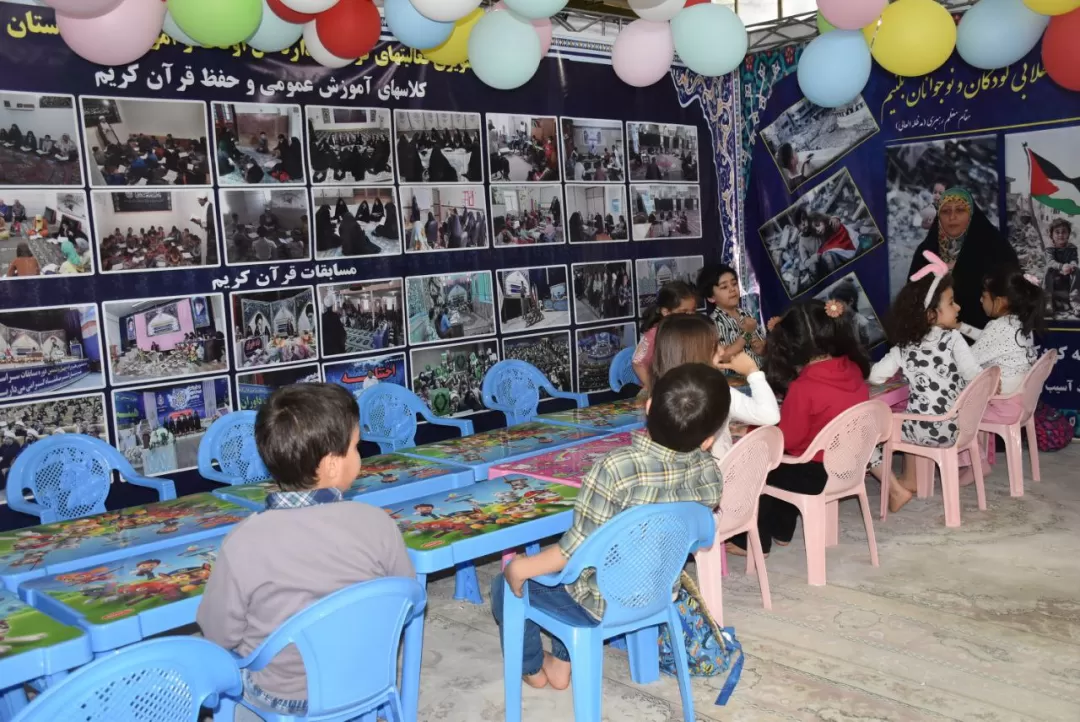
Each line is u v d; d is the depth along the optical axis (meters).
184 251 4.68
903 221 6.57
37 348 4.26
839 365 3.92
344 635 1.97
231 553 1.96
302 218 5.09
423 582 2.51
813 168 6.99
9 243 4.16
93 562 2.52
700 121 7.17
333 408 2.07
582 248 6.47
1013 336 4.94
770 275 7.38
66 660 1.91
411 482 3.14
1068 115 5.76
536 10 3.88
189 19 3.58
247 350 4.93
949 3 5.82
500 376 5.14
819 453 3.79
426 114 5.58
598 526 2.40
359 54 4.34
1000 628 3.31
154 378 4.62
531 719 2.83
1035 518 4.54
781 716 2.77
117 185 4.45
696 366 2.41
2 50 4.10
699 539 2.54
